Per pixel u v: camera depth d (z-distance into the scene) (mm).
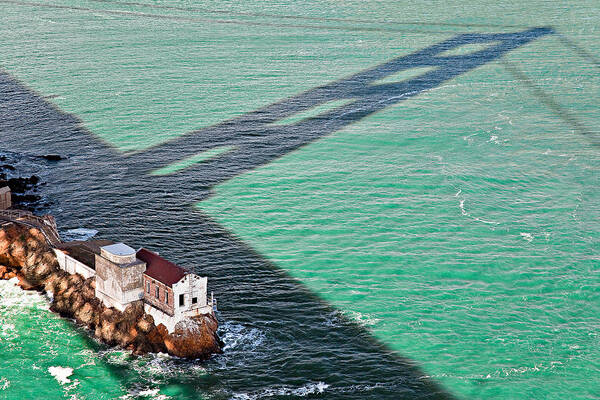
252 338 92312
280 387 83938
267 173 141750
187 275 87438
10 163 143625
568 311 98875
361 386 84312
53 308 97000
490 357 89375
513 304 100438
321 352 90062
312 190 134875
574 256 112562
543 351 90438
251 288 103375
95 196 130625
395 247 115062
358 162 147125
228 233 119062
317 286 104312
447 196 132625
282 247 115062
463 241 116875
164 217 123625
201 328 89312
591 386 84250
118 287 90062
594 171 143250
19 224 108375
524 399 82188
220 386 83875
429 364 88125
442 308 99312
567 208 128375
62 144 153625
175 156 148875
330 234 119188
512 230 120562
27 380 84375
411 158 149000
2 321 94312
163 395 82375
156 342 89125
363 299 101250
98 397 81875
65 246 105125
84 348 89625
